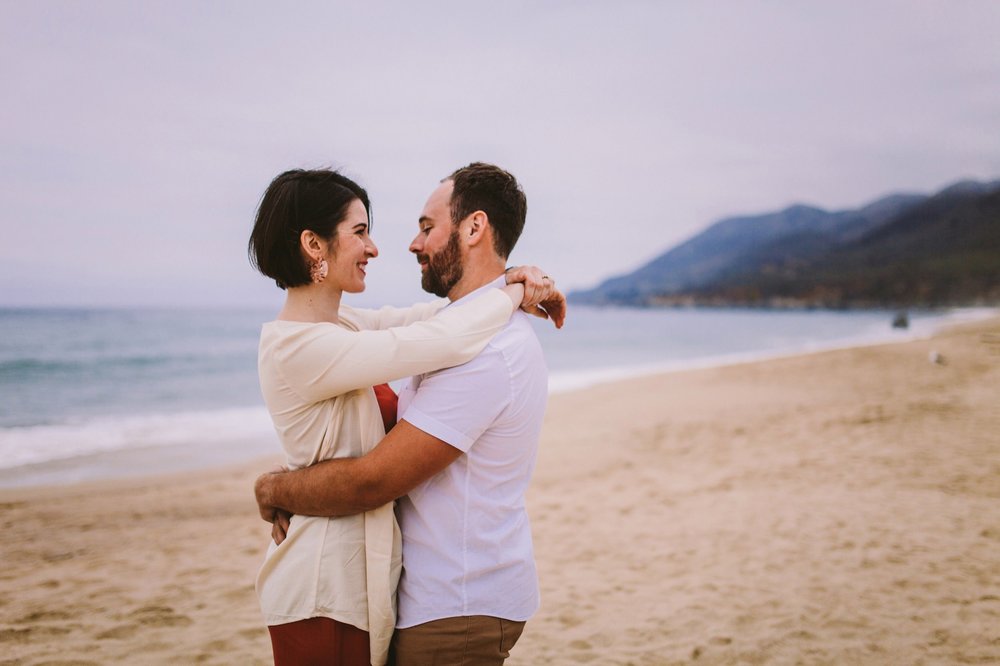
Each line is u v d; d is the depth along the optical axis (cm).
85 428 1216
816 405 1151
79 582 469
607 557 501
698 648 344
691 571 458
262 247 157
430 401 149
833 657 323
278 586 155
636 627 377
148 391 1820
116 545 558
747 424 1005
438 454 148
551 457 889
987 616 355
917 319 6344
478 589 157
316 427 154
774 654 331
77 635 378
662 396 1441
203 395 1747
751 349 3578
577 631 377
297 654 154
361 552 154
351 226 159
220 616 406
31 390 1831
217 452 998
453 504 156
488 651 161
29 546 555
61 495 729
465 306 157
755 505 596
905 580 409
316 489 149
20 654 351
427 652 157
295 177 159
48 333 3994
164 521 632
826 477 670
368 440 157
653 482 723
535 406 165
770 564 455
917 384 1330
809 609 379
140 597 439
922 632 342
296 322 153
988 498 571
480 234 169
